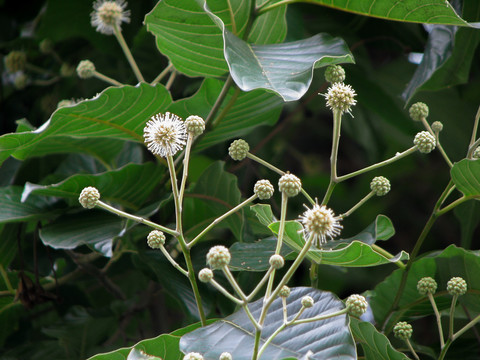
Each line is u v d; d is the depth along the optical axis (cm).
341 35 131
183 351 93
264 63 99
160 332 128
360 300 91
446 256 104
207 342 93
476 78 128
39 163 125
